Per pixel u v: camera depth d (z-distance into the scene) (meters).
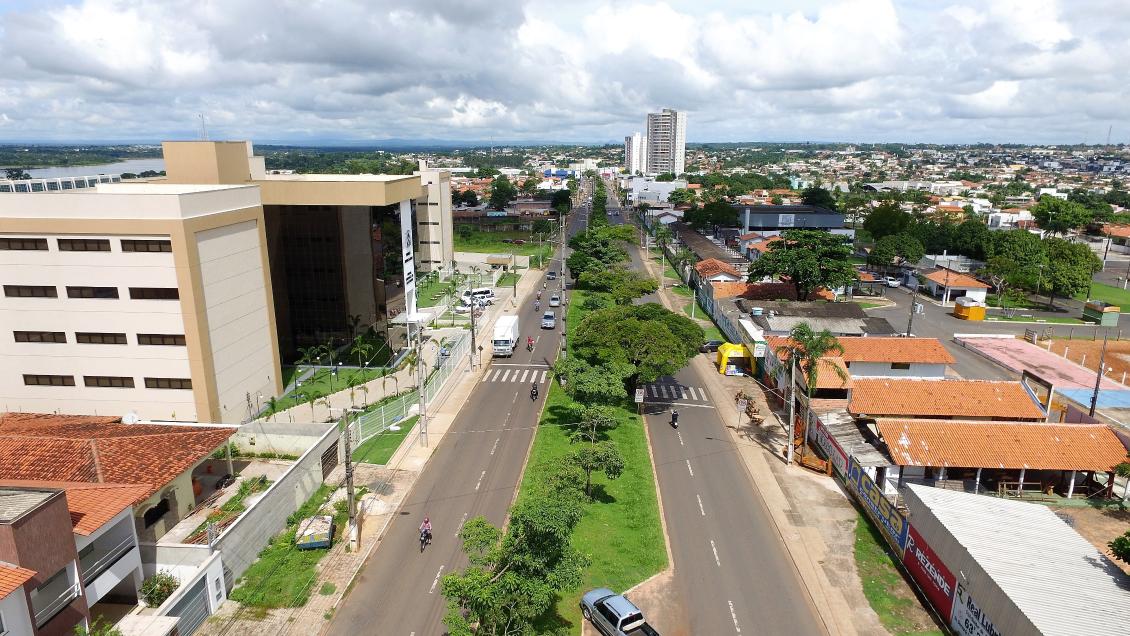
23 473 37.47
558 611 34.78
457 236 182.38
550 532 29.22
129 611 34.03
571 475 44.06
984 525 35.91
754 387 71.88
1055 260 113.31
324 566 38.78
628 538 41.75
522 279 134.12
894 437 48.84
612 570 38.34
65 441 39.94
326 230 83.25
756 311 87.81
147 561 35.78
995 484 49.06
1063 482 49.41
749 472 51.78
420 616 34.59
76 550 30.17
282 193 73.69
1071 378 74.81
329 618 34.31
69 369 57.97
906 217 150.25
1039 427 49.38
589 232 137.25
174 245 53.84
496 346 80.94
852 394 57.16
